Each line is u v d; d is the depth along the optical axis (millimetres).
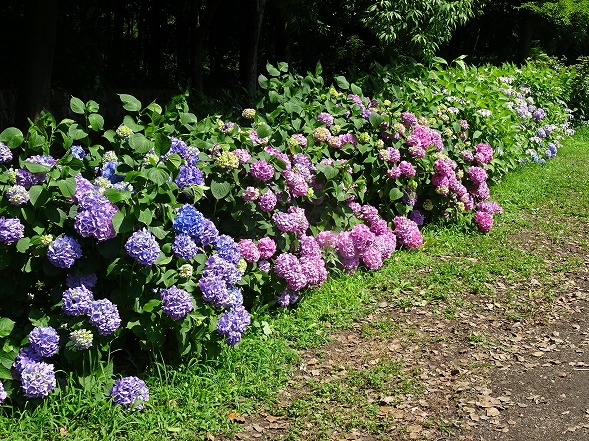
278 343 4375
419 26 9570
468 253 6406
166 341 4016
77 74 11555
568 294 5641
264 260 4695
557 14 22703
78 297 3453
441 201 6879
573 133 15062
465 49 26484
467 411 3766
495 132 8398
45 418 3326
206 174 4461
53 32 8531
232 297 3912
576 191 9367
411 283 5594
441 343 4621
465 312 5156
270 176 4605
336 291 5168
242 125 5918
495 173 8875
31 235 3578
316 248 5039
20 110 8523
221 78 19500
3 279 3568
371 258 5570
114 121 11539
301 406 3742
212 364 3977
